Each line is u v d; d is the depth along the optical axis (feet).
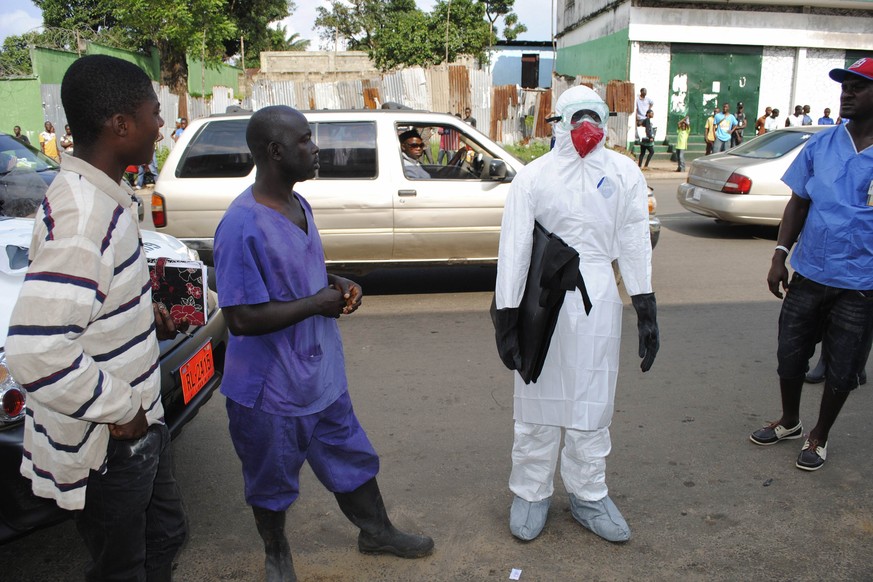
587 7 72.18
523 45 96.78
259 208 7.11
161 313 7.35
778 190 28.27
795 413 11.84
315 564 9.00
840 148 10.30
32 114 58.18
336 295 7.34
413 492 10.64
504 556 9.12
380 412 13.46
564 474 9.56
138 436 5.96
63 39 62.03
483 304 20.93
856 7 61.93
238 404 7.51
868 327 10.32
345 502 8.66
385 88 64.39
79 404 5.32
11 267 9.64
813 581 8.50
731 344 16.99
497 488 10.74
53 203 5.40
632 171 8.62
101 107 5.53
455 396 14.15
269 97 65.57
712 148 57.57
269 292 7.13
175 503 7.06
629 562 8.94
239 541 9.57
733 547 9.19
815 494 10.41
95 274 5.35
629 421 12.91
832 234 10.24
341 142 20.16
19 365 5.12
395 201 20.12
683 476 10.97
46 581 8.80
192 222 19.85
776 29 62.23
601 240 8.61
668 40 61.57
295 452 7.70
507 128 65.31
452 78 63.98
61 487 5.87
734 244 28.91
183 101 66.44
